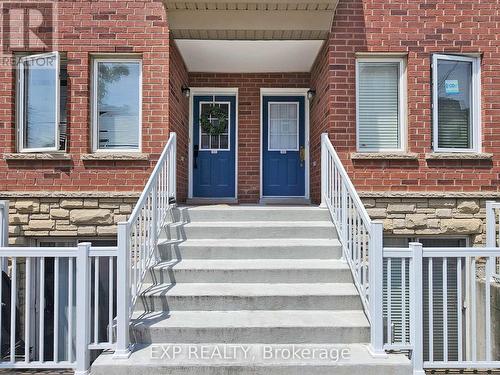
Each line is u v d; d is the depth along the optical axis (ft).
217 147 24.89
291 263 15.60
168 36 19.54
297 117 24.79
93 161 19.34
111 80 20.10
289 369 11.43
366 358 11.84
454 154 19.21
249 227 17.11
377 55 19.66
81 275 12.28
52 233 19.04
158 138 19.48
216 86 24.36
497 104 19.62
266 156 24.76
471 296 13.19
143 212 14.55
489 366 12.59
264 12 18.71
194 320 12.97
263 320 13.01
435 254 12.66
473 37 19.54
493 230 18.12
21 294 18.76
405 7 19.48
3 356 15.84
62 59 19.75
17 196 18.98
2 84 19.47
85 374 11.95
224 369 11.37
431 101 19.44
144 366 11.32
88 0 19.53
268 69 23.95
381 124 19.94
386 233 18.99
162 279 14.92
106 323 17.58
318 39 19.72
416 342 12.30
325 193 18.70
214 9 18.58
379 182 19.19
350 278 14.99
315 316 13.39
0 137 19.34
